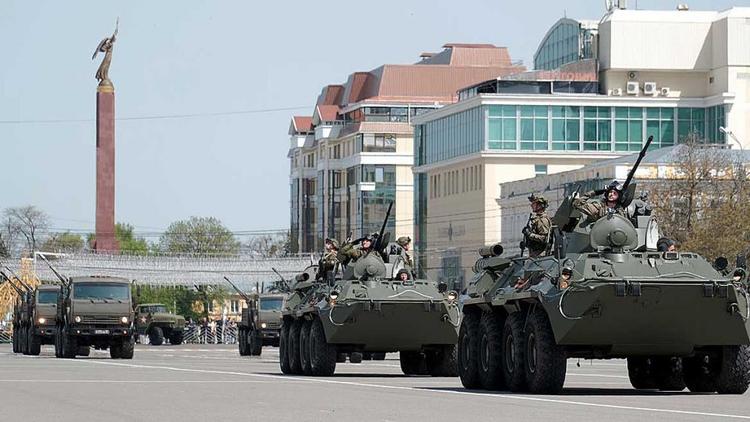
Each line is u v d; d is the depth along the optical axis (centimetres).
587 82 19862
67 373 5844
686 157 12488
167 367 6838
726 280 4159
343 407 3638
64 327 9500
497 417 3291
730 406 3672
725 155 13100
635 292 4109
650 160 15062
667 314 4159
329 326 5881
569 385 5069
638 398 4022
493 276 4653
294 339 6216
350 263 6097
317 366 5953
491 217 19562
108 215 19688
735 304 4169
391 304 5866
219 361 8581
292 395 4153
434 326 5931
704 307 4162
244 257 19362
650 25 19612
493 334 4531
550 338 4200
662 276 4150
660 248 4394
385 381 5291
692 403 3788
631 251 4284
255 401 3872
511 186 18100
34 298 10819
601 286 4109
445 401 3862
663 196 12088
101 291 9462
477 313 4734
